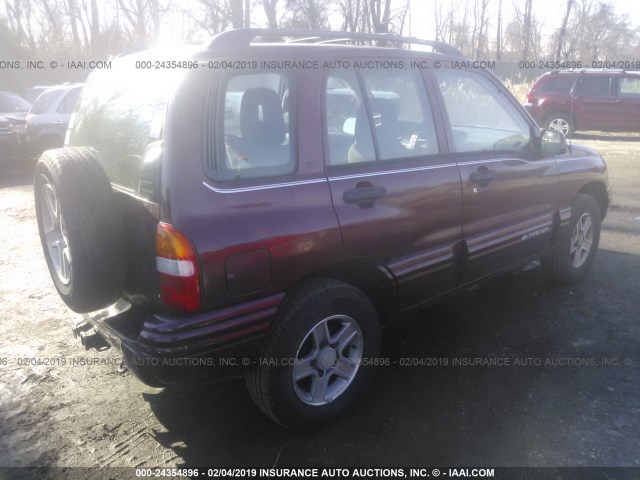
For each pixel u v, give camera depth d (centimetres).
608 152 1234
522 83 1870
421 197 337
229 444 301
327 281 300
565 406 325
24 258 599
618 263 554
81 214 263
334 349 308
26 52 2569
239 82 281
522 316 439
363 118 323
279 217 276
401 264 335
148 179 259
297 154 291
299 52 304
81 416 327
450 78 380
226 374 274
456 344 398
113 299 284
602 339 402
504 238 402
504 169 394
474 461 283
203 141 264
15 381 362
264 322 276
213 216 259
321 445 299
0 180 1059
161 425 318
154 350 254
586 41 3130
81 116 350
